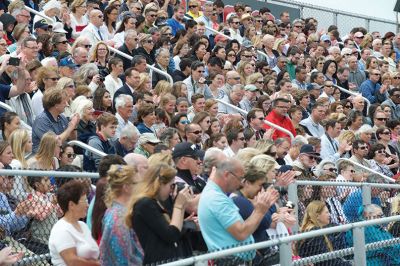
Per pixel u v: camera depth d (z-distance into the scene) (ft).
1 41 101.76
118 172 54.54
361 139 109.81
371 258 68.90
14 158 74.13
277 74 143.74
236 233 57.11
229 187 58.39
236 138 89.35
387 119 129.80
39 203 61.72
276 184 70.74
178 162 65.16
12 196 61.16
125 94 93.25
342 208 74.28
